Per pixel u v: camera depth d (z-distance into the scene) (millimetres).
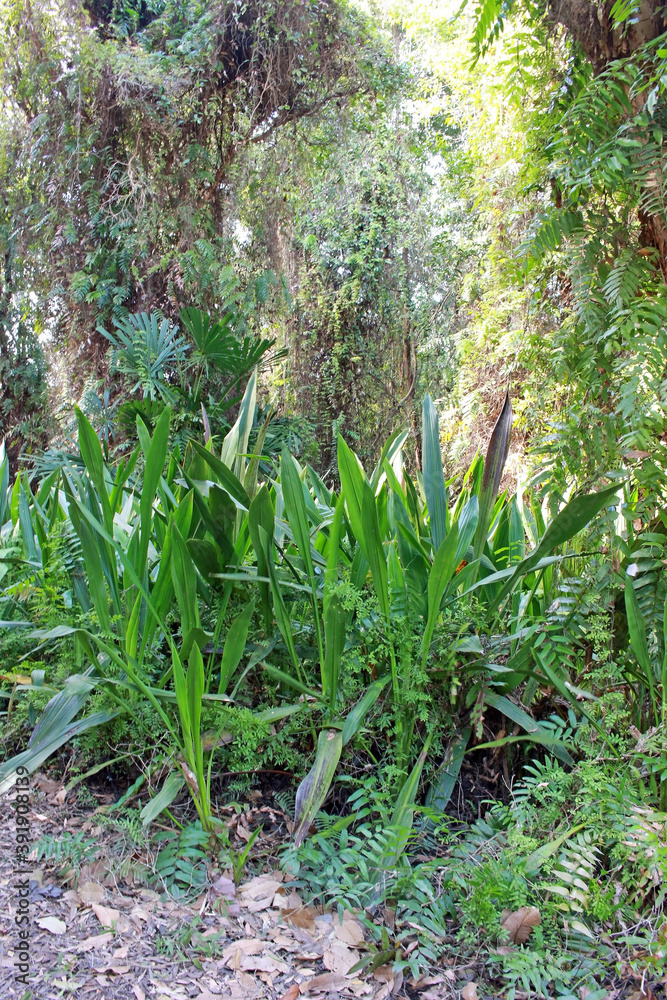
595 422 1914
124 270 5984
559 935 1375
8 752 1950
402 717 1681
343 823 1515
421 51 6340
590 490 1910
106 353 6031
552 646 1794
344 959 1293
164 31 6254
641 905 1387
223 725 1664
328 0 6246
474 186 3908
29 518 2154
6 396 6527
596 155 1931
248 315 6449
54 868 1458
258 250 6672
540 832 1524
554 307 2607
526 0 2295
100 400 5637
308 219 7855
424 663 1649
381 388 8211
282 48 6176
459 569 1879
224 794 1783
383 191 8016
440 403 7207
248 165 6547
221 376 5938
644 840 1312
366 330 8281
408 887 1414
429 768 1745
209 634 1727
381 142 7934
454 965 1320
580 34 2150
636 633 1677
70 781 1712
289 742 1779
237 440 2025
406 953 1310
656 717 1697
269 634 1816
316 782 1529
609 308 2004
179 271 6023
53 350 6465
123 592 1876
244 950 1288
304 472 2393
